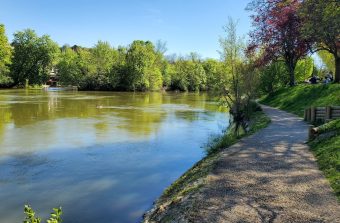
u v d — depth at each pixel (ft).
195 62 389.39
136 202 36.70
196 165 46.09
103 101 172.65
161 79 333.62
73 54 368.68
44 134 75.20
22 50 309.63
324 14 60.64
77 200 37.40
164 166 51.24
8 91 253.85
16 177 45.39
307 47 119.55
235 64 95.09
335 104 83.56
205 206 26.73
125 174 47.09
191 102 179.52
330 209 25.50
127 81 303.48
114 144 66.13
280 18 116.57
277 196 28.27
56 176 45.98
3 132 76.84
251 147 46.21
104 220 32.24
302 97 103.71
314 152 42.22
